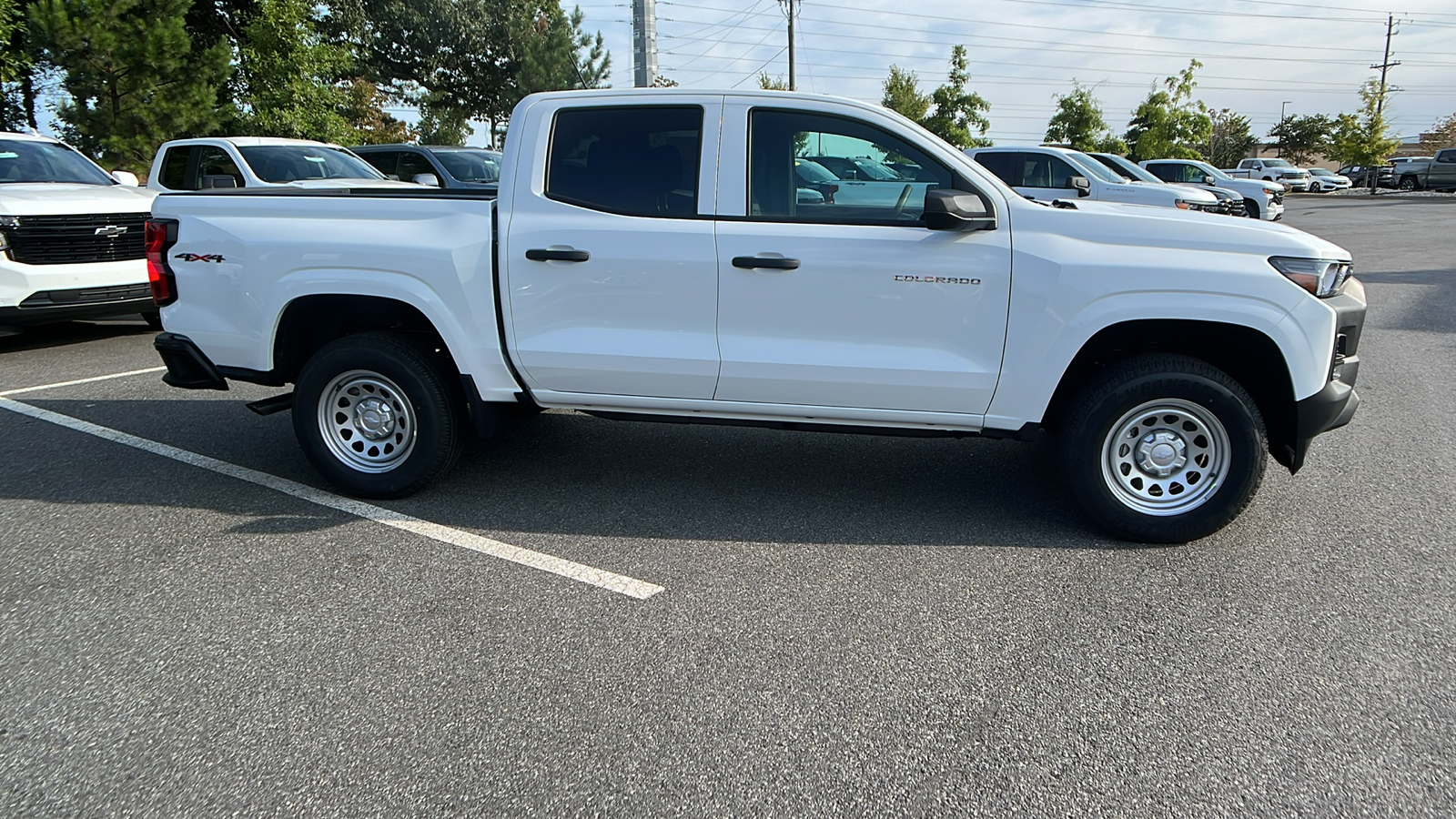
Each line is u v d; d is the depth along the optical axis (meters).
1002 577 3.80
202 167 10.52
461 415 4.64
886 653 3.21
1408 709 2.86
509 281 4.22
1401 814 2.41
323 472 4.64
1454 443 5.61
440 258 4.24
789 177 4.09
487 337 4.31
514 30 37.28
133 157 17.34
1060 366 3.94
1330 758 2.63
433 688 2.99
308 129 20.09
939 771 2.59
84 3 16.33
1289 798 2.47
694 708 2.89
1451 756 2.64
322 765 2.62
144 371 7.57
